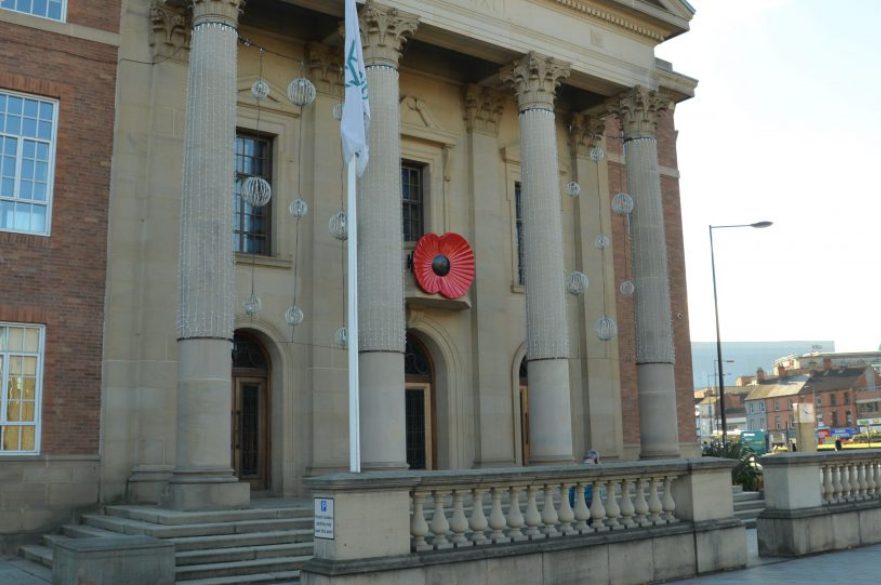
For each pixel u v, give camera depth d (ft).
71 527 55.83
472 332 80.02
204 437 54.29
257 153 72.33
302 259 71.61
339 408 70.44
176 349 62.80
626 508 45.68
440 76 81.76
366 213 63.16
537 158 72.64
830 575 45.62
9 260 58.59
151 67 65.21
